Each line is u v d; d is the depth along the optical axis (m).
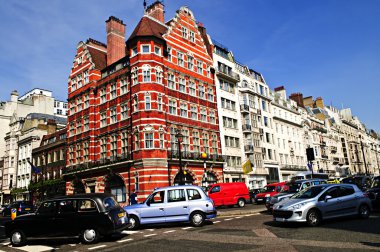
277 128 51.72
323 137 67.75
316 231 10.69
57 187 43.00
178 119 32.31
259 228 12.13
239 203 25.98
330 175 65.94
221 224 14.23
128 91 32.22
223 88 40.72
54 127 54.31
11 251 10.62
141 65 30.50
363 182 26.17
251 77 48.09
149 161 28.33
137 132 29.48
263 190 28.42
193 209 14.05
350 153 80.94
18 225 11.58
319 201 12.22
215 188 26.16
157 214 14.10
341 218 13.48
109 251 9.58
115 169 31.48
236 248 8.80
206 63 38.38
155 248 9.55
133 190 28.86
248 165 31.27
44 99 69.06
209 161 34.22
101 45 41.75
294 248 8.33
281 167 49.62
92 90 36.94
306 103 76.94
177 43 34.69
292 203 12.16
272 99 52.50
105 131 34.53
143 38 31.12
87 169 34.56
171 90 32.31
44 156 48.94
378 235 9.35
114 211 11.69
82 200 11.62
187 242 10.21
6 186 56.38
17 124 59.06
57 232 11.32
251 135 42.88
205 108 36.44
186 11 37.44
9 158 57.25
